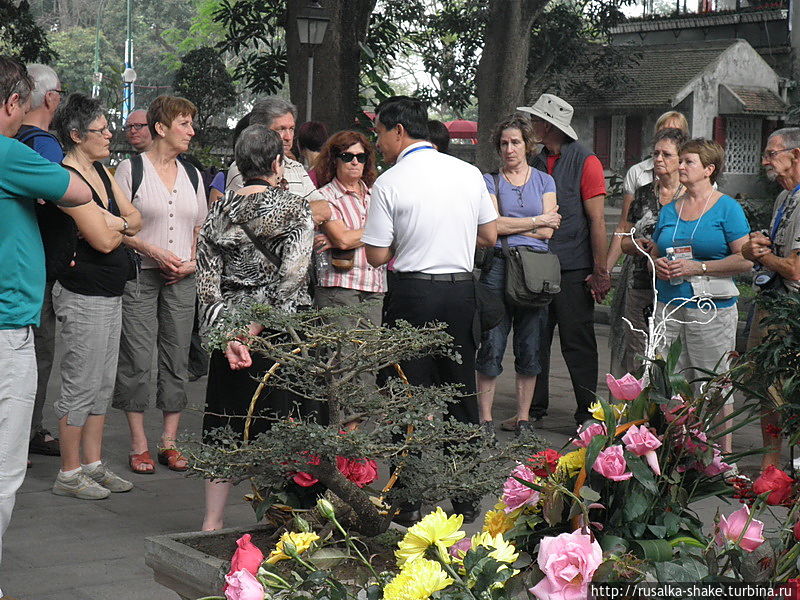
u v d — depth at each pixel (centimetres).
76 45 7106
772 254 580
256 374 452
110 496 594
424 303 503
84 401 581
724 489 282
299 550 292
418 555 264
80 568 477
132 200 643
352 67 1594
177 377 660
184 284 653
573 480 274
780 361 322
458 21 2628
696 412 278
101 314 575
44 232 398
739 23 3127
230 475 337
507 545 265
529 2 2028
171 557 340
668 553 255
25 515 554
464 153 3281
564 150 747
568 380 1014
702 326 600
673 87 2944
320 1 1555
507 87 2041
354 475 344
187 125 652
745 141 3048
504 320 713
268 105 620
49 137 521
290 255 457
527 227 694
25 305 381
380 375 511
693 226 608
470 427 347
